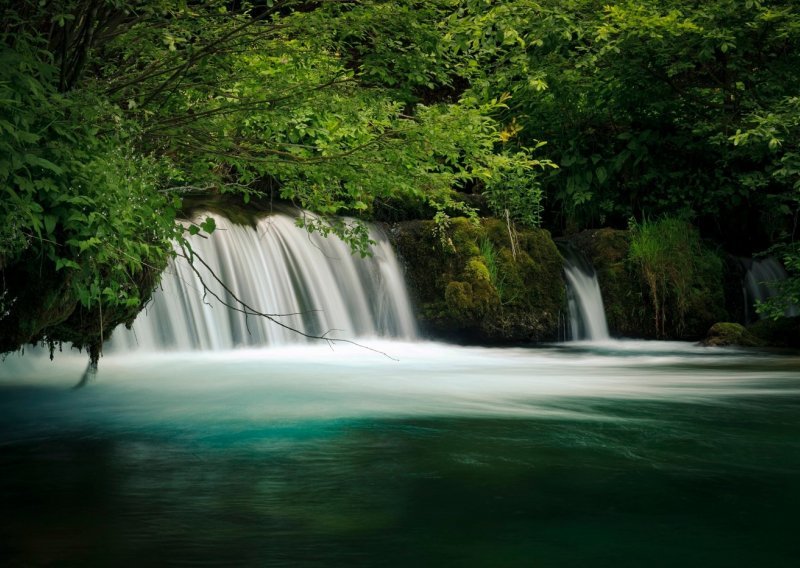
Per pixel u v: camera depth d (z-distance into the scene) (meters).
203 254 11.73
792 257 14.51
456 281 14.47
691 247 16.23
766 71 15.93
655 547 4.06
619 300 15.73
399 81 8.15
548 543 4.10
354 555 3.91
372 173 7.62
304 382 9.65
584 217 17.72
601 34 15.06
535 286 15.09
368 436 6.62
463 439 6.52
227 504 4.70
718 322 15.40
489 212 16.03
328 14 7.06
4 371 9.59
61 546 4.00
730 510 4.66
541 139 17.56
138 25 7.26
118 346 10.85
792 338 14.62
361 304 13.64
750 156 16.52
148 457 5.88
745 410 7.98
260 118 7.57
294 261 12.91
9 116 5.26
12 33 5.69
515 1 14.23
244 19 7.47
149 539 4.11
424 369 11.21
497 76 15.95
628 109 17.25
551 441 6.46
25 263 6.43
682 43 15.45
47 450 6.10
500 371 11.05
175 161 7.93
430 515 4.52
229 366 10.81
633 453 6.06
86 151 5.80
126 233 5.87
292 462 5.72
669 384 9.84
